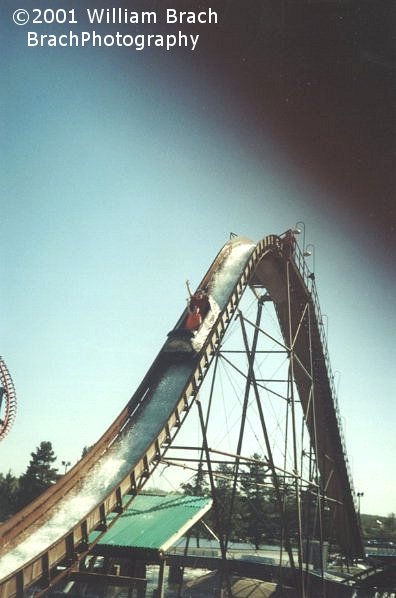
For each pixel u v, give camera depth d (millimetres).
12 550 21422
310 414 52781
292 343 42125
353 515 60219
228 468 45000
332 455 55250
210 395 40469
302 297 47500
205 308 36000
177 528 36094
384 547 90688
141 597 32188
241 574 55312
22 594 20406
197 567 57281
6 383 29203
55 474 101750
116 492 26125
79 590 39656
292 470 39656
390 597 51250
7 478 109250
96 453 28438
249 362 38219
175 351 33688
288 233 46031
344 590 46344
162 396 32219
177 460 32781
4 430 29266
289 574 52312
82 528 23828
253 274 43469
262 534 104250
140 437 29406
